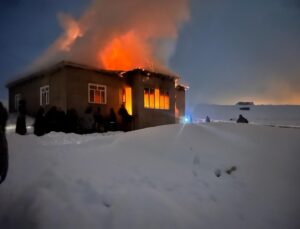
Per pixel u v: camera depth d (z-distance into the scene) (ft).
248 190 14.23
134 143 18.33
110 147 17.65
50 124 32.71
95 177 12.60
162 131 20.66
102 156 15.75
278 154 18.20
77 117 37.37
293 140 20.47
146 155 16.46
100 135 34.27
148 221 10.28
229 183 14.48
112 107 46.44
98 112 39.50
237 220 11.81
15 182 12.16
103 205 10.68
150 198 11.47
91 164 14.26
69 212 10.02
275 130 22.68
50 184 11.71
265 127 23.48
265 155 17.88
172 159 16.28
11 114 51.98
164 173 14.15
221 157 16.88
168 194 12.28
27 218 9.96
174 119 53.98
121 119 47.26
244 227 11.48
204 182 13.99
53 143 21.44
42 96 46.62
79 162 14.42
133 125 47.24
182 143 18.31
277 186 14.88
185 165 15.65
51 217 9.80
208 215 11.55
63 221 9.64
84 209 10.25
